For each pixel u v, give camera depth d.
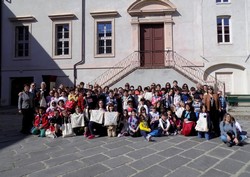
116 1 16.03
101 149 5.96
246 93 14.73
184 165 4.73
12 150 5.96
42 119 7.84
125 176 4.21
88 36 16.14
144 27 16.05
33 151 5.85
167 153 5.55
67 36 16.59
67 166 4.71
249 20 14.91
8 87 16.59
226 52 14.99
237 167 4.61
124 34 15.81
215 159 5.09
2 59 16.80
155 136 7.48
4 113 13.11
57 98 8.94
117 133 7.79
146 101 8.70
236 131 6.31
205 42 15.16
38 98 8.76
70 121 7.79
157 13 15.55
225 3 15.16
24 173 4.37
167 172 4.38
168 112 7.98
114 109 8.06
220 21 15.36
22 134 8.02
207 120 7.11
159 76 13.17
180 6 15.45
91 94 8.54
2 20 16.97
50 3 16.61
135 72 13.33
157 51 15.77
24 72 16.48
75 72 16.05
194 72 15.10
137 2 15.60
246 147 6.06
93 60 15.98
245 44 14.91
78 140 7.06
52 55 16.31
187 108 7.78
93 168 4.59
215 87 14.52
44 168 4.62
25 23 16.77
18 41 17.02
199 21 15.27
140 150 5.83
